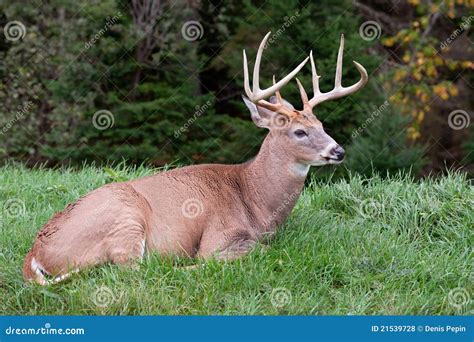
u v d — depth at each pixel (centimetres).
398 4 1365
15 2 1262
